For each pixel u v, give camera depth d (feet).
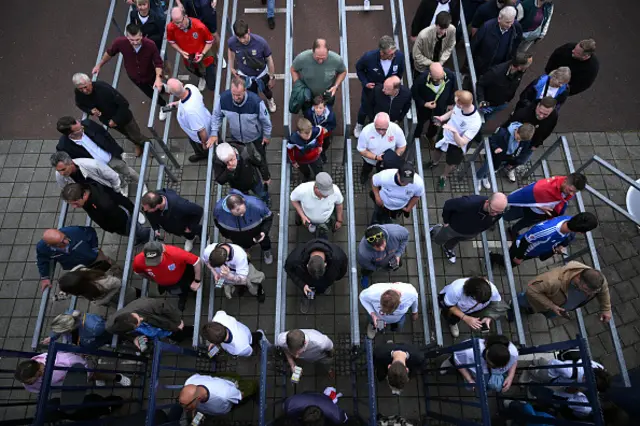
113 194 19.08
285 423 15.02
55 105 27.07
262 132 20.54
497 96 21.63
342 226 22.54
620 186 24.35
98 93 20.17
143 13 22.93
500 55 22.41
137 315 15.34
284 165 19.31
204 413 15.67
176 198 17.35
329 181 15.83
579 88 21.94
